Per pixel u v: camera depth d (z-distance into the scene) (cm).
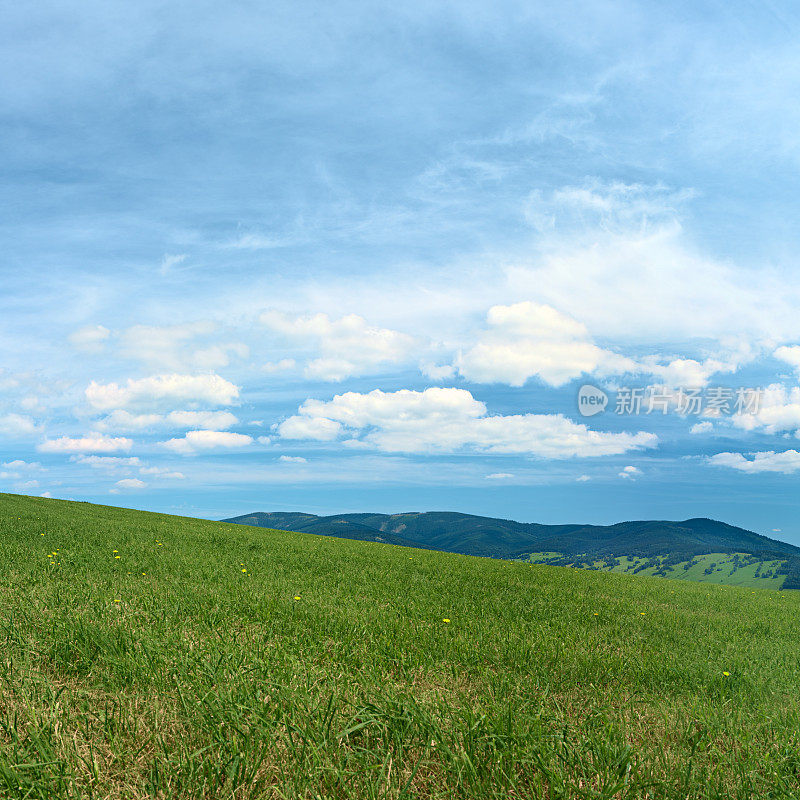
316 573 1459
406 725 430
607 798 361
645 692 637
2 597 825
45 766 346
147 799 334
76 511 3022
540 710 507
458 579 1582
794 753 455
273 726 415
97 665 548
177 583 1044
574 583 1792
